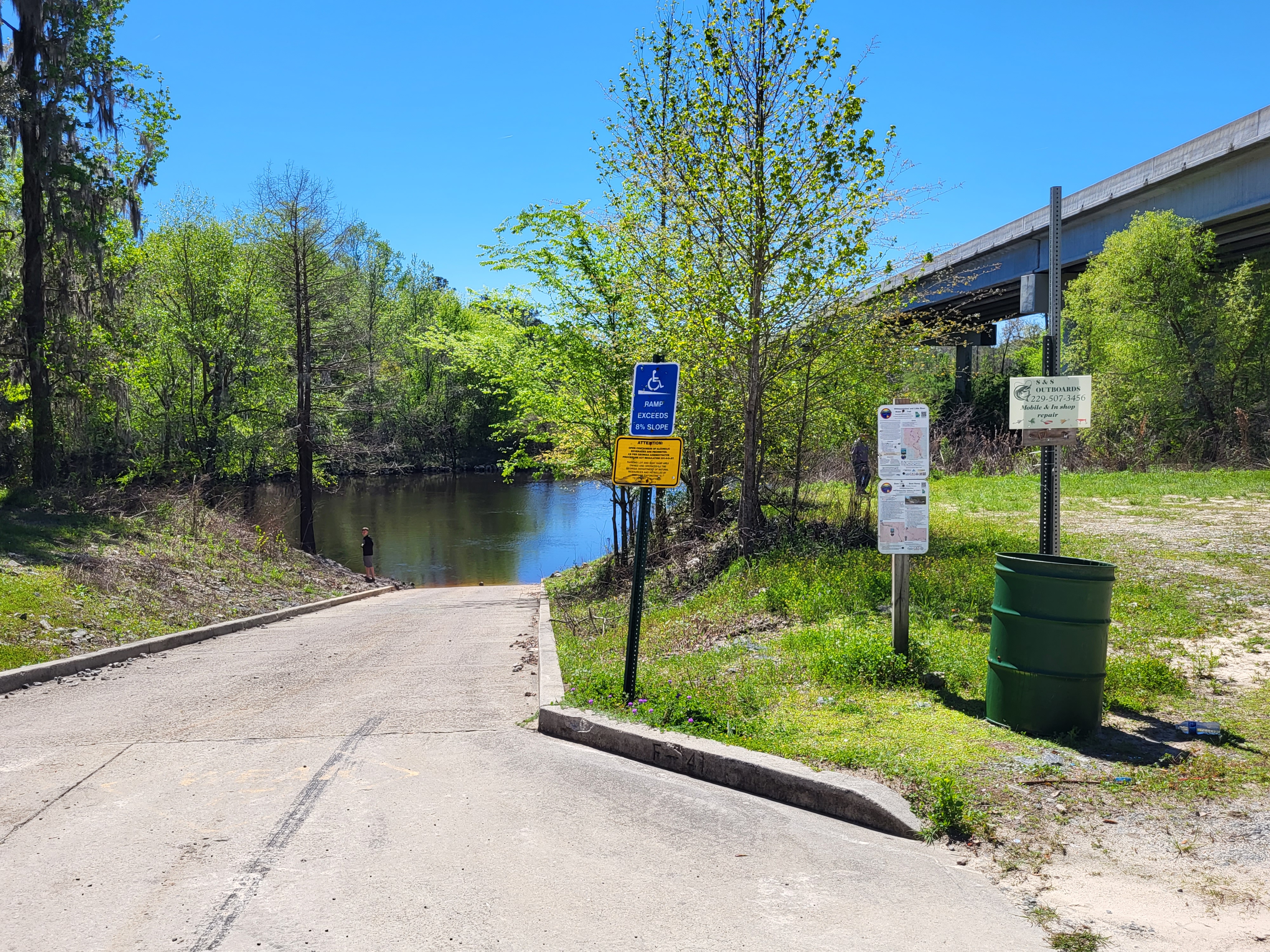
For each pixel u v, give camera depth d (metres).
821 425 16.14
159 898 3.63
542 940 3.26
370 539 27.53
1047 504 6.49
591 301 16.94
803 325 12.73
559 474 21.20
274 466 36.69
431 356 68.81
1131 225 24.41
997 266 20.25
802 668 7.11
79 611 11.98
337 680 8.59
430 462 74.06
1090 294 25.22
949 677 6.54
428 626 14.40
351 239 33.62
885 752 4.98
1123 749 4.96
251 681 8.64
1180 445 22.94
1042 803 4.35
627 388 16.91
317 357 35.56
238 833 4.37
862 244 11.31
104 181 21.73
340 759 5.60
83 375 22.39
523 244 16.73
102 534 17.75
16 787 5.17
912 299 14.37
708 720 5.82
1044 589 5.22
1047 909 3.46
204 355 33.16
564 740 6.04
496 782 5.10
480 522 44.69
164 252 33.09
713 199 11.99
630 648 6.50
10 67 20.58
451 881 3.78
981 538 12.55
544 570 31.81
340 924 3.40
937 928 3.34
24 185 20.94
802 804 4.65
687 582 13.67
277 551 23.70
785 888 3.69
